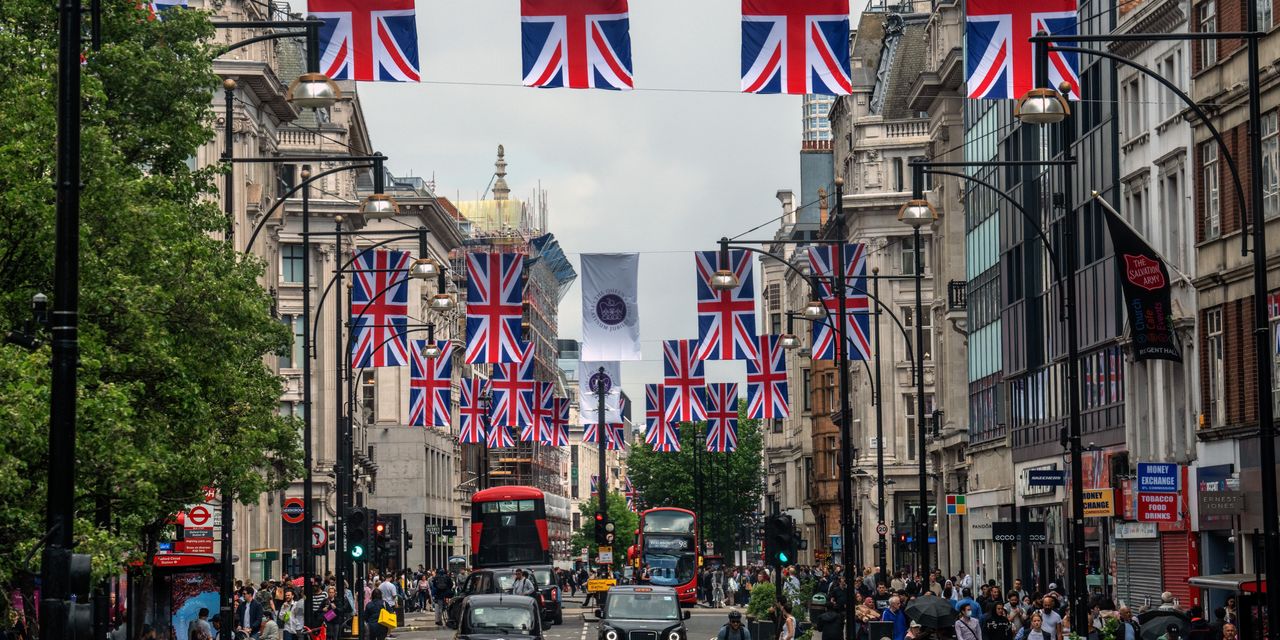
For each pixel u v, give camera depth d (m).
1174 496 62.59
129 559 40.97
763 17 47.94
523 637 56.84
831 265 85.12
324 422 138.12
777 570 62.38
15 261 37.88
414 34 47.94
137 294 39.25
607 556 125.44
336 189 142.50
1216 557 65.31
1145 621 49.25
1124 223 63.84
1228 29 63.25
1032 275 92.00
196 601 56.28
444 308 82.00
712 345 82.12
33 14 42.81
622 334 80.19
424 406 103.62
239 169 102.56
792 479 199.50
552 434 117.50
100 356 38.72
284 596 81.69
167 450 42.25
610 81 47.53
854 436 148.00
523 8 47.50
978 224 105.00
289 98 41.00
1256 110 38.50
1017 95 48.56
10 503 35.50
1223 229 63.84
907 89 145.62
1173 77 70.19
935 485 122.44
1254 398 61.19
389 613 78.06
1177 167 68.94
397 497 164.88
